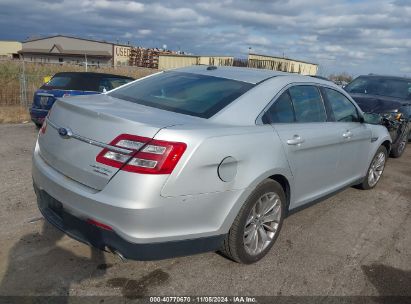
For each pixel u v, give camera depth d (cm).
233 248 317
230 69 411
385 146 594
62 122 307
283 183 362
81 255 332
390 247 404
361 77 1045
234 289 304
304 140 369
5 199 435
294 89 388
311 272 339
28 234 360
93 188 271
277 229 358
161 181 257
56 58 7744
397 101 873
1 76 1578
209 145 277
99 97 364
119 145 262
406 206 535
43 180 305
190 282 308
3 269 303
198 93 347
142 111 307
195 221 280
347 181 496
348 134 455
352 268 353
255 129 323
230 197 295
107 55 7506
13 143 703
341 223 454
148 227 260
